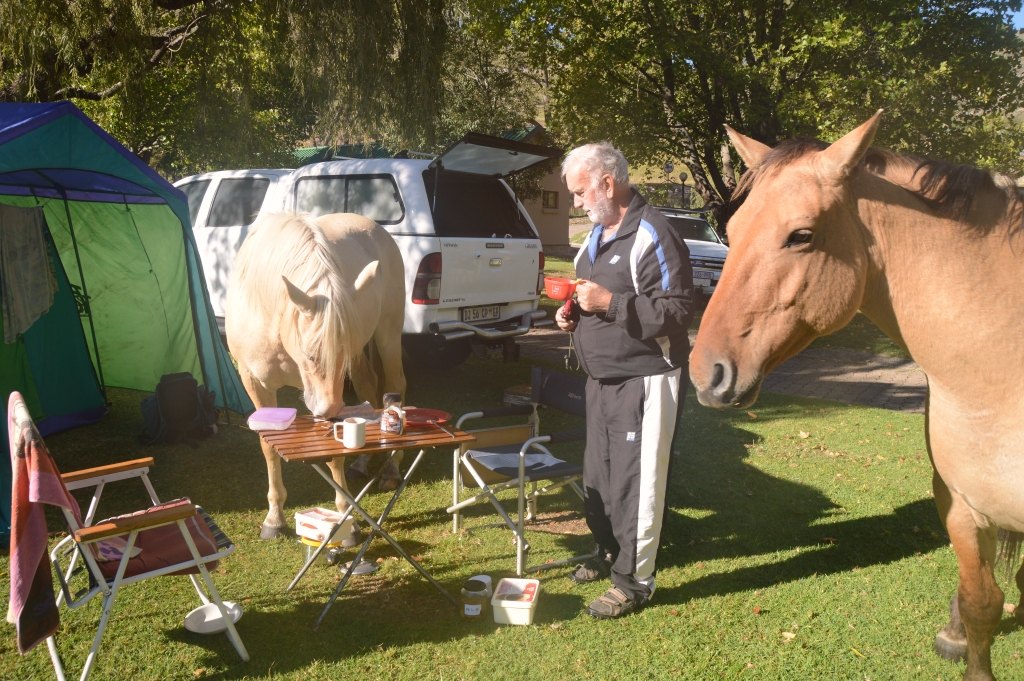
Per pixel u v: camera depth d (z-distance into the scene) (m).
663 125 15.02
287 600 3.43
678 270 3.06
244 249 4.02
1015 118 14.46
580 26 14.43
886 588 3.57
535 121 21.84
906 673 2.91
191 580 3.32
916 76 12.23
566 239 29.94
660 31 13.35
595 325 3.25
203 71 12.30
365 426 3.24
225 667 2.90
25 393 5.70
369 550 3.98
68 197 5.86
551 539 4.17
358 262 4.57
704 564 3.84
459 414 6.63
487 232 7.31
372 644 3.08
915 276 2.06
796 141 2.11
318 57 11.71
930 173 2.08
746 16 13.62
